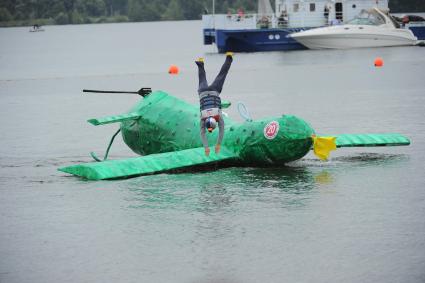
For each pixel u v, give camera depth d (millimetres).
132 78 95125
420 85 71812
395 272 22297
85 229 27000
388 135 37812
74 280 22516
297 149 33875
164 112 38438
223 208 28891
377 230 25891
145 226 27047
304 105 59156
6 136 48750
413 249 24016
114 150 43156
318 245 24594
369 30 123250
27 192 32469
